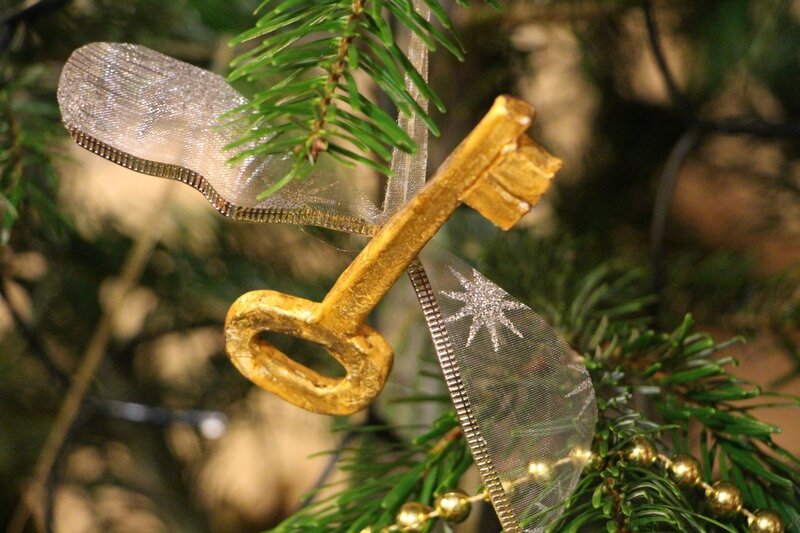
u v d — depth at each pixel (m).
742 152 1.10
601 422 0.78
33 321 0.98
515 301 0.76
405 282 1.00
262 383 0.76
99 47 0.76
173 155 0.76
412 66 0.73
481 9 0.97
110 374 1.00
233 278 0.98
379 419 0.95
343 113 0.73
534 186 0.72
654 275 0.94
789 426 1.22
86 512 1.02
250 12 0.92
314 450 1.17
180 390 1.02
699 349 0.81
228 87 0.76
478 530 0.93
